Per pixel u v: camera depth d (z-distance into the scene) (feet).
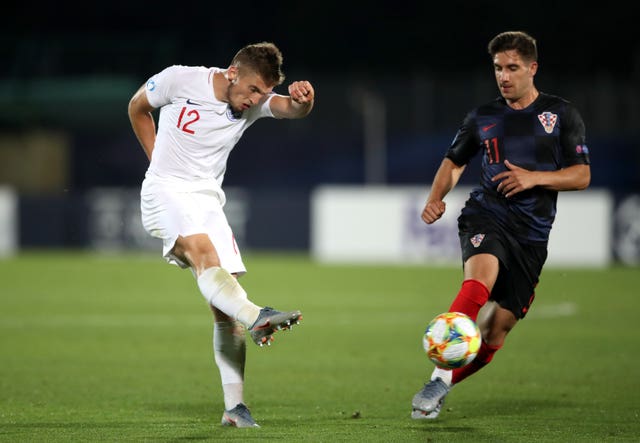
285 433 65.26
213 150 68.85
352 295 192.13
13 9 474.08
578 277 233.96
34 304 175.42
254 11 466.70
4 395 84.33
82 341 126.21
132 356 112.37
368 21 465.47
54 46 447.42
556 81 385.09
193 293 197.77
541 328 140.97
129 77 440.45
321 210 294.25
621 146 383.86
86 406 78.64
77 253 314.35
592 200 269.03
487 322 72.38
